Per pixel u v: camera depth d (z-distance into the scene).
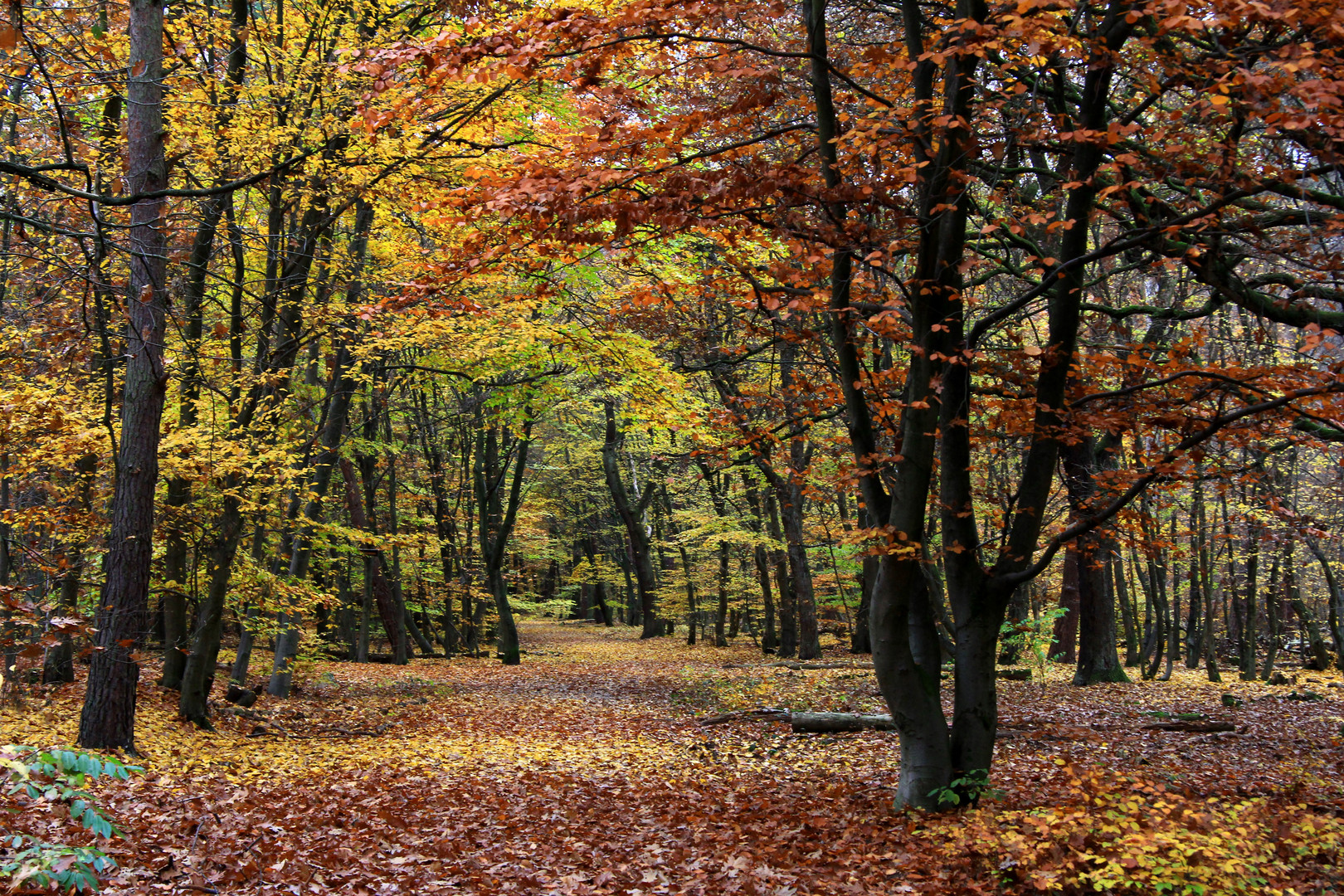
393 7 11.05
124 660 9.03
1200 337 7.02
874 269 6.32
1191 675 21.58
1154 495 8.84
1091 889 4.65
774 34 8.30
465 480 30.34
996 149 7.15
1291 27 4.49
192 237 12.10
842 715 13.34
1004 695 15.95
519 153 6.73
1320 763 9.12
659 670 23.58
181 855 5.26
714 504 28.06
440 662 26.48
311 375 18.41
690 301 11.83
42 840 4.86
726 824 7.32
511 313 11.20
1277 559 20.31
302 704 15.99
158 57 9.30
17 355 10.45
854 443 7.52
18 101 8.68
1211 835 4.65
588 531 45.97
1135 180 7.36
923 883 5.18
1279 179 5.26
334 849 5.91
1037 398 7.22
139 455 9.30
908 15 6.77
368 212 14.46
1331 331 5.64
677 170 6.12
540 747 11.91
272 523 13.11
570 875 5.73
